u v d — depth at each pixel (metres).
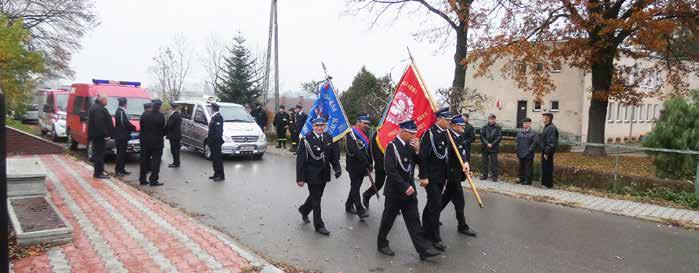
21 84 18.06
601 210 8.80
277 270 5.01
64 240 5.71
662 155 12.01
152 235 6.14
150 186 10.32
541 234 7.13
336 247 6.26
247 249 6.02
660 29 16.16
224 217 7.73
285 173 12.52
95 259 5.16
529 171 11.43
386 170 5.75
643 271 5.61
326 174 6.96
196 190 9.96
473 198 9.88
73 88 16.45
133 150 13.92
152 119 10.27
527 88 20.05
